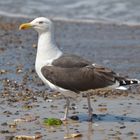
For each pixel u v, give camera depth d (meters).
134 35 29.77
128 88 18.50
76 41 27.75
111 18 34.97
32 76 20.05
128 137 13.41
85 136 13.47
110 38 28.78
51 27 14.90
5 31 29.45
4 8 36.62
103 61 23.52
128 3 37.66
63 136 13.43
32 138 13.18
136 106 16.52
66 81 14.59
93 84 14.57
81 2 38.19
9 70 20.98
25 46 25.98
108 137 13.40
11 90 17.95
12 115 15.23
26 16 34.81
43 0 38.78
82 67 14.69
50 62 14.79
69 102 15.91
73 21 33.75
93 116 15.31
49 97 17.25
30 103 16.53
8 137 13.20
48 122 14.42
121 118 15.18
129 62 23.39
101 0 38.28
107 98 17.45
